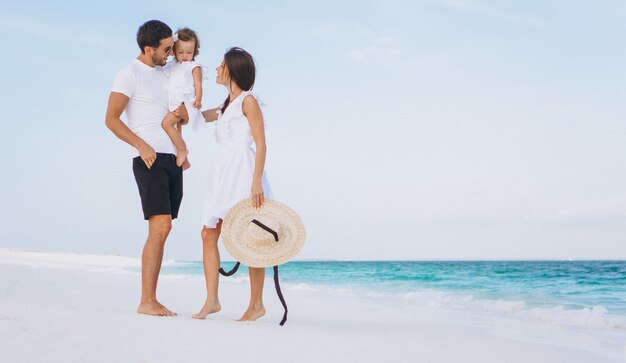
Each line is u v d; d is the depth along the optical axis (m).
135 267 25.25
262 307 4.45
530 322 6.80
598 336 5.66
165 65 4.82
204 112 4.83
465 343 4.30
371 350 3.39
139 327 3.38
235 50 4.39
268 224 4.06
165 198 4.43
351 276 22.05
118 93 4.38
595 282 16.28
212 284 4.36
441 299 10.46
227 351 2.93
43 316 3.55
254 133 4.22
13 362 2.33
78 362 2.41
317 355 3.06
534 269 23.11
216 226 4.40
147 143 4.43
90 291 8.01
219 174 4.29
